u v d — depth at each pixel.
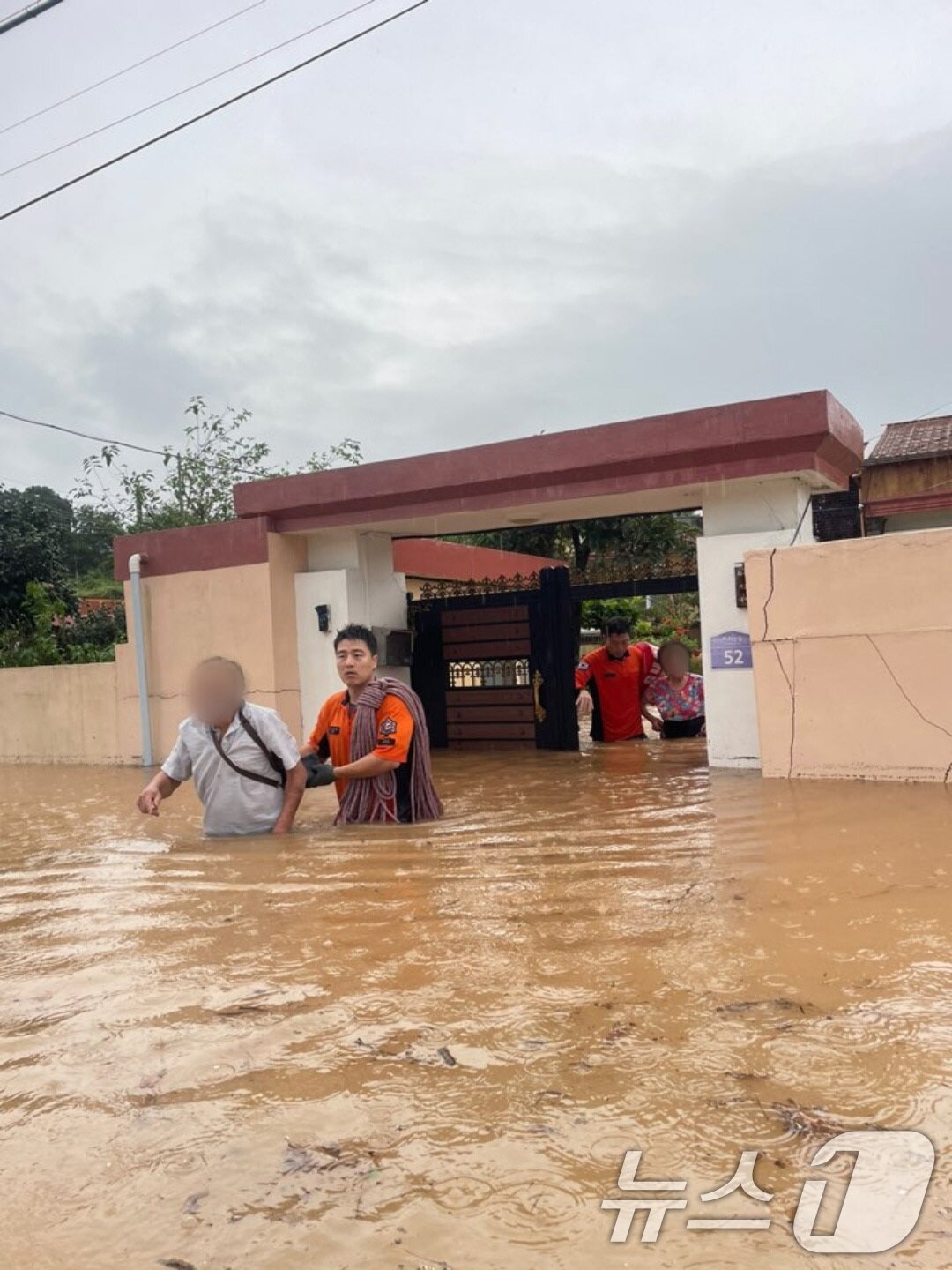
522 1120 2.30
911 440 14.48
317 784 6.20
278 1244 1.89
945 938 3.43
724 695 8.81
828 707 7.68
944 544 7.30
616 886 4.30
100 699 12.13
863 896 4.00
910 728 7.41
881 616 7.51
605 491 9.28
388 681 6.30
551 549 19.97
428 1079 2.51
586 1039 2.70
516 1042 2.71
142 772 10.88
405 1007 2.98
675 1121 2.27
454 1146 2.21
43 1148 2.27
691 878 4.42
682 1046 2.63
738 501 9.06
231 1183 2.10
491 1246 1.87
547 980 3.15
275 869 4.92
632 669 11.41
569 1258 1.83
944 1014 2.78
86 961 3.55
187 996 3.16
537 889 4.31
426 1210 1.98
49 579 19.00
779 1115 2.28
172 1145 2.26
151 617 11.60
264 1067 2.62
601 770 8.80
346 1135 2.27
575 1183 2.05
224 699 5.86
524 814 6.38
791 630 7.81
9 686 12.89
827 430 8.25
